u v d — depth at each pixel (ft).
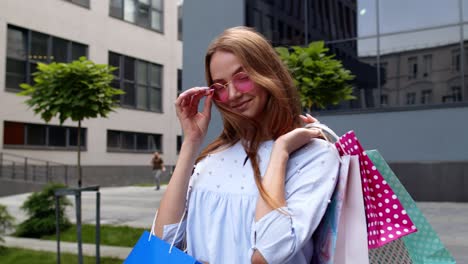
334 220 3.98
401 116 38.96
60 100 16.38
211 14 41.27
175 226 4.68
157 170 69.46
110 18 79.97
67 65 16.53
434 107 37.81
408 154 38.68
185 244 4.89
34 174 65.57
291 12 42.04
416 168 38.27
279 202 3.73
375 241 4.02
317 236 4.18
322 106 20.49
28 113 66.03
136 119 84.23
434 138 37.78
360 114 40.50
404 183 38.68
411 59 39.29
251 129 4.48
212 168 4.58
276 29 41.37
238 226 4.09
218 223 4.21
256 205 3.87
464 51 37.50
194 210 4.53
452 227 26.13
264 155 4.27
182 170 4.78
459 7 37.78
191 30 42.09
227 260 4.09
